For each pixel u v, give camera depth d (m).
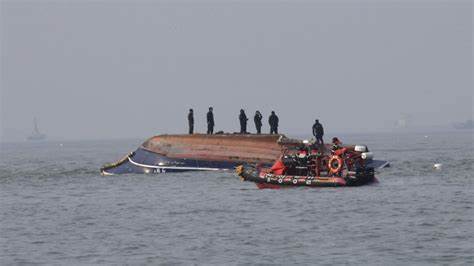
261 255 114.62
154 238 128.50
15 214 161.50
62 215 157.75
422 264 107.69
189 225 140.50
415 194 175.38
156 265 110.00
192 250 118.62
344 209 154.00
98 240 128.00
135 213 157.50
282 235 128.62
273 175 188.12
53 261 113.75
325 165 187.00
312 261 110.50
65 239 129.88
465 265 106.31
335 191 181.00
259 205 162.50
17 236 133.88
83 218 152.62
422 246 117.88
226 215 150.88
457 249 115.12
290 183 186.62
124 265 110.50
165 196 184.25
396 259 110.62
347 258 111.75
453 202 161.50
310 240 124.12
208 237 128.25
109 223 145.38
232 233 131.38
